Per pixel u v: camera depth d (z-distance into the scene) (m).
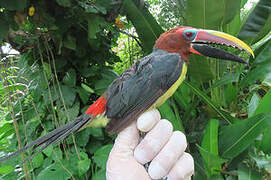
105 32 0.54
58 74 0.49
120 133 0.32
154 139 0.29
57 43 0.46
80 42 0.47
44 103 0.47
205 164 0.47
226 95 0.62
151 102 0.30
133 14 0.49
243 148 0.45
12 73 0.47
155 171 0.29
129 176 0.29
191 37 0.32
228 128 0.48
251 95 0.64
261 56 0.52
